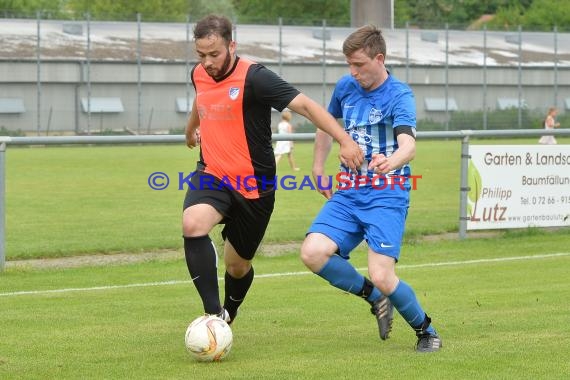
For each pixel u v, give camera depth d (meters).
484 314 20.83
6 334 19.03
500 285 25.00
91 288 25.19
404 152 15.84
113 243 34.88
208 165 16.98
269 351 17.33
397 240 16.78
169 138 29.05
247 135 16.81
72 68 123.06
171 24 138.25
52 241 35.56
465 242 34.19
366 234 16.92
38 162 80.50
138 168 74.31
